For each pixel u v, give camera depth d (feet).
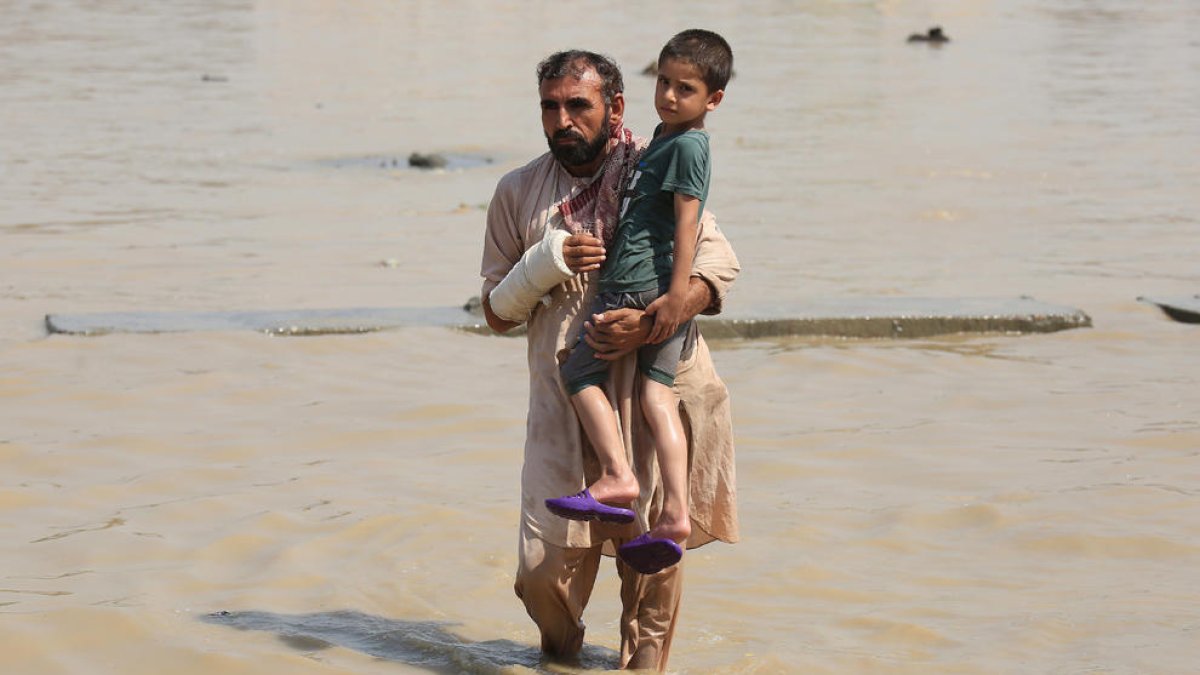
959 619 35.47
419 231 86.17
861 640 34.35
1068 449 48.65
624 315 29.99
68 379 54.80
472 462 47.19
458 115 137.80
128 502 43.04
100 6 249.14
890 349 61.57
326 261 77.25
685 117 30.01
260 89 155.12
